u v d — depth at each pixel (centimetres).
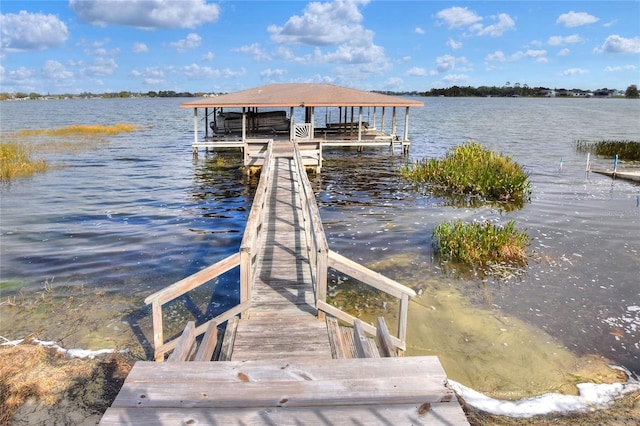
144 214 1303
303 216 959
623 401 468
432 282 803
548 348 582
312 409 235
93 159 2444
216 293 752
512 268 871
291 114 2464
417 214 1311
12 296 727
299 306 558
